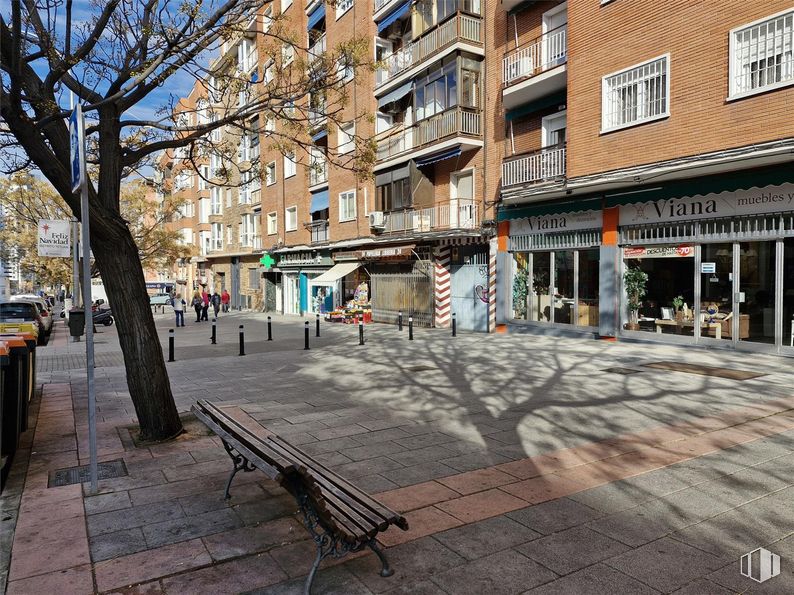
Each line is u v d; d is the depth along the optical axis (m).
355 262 24.66
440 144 18.55
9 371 5.11
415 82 20.31
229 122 7.15
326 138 26.61
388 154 22.06
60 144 5.55
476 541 3.51
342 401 7.81
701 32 11.01
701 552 3.32
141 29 6.15
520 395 7.88
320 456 5.31
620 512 3.90
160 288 57.78
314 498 2.82
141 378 5.81
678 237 12.20
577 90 13.55
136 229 31.38
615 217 13.44
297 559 3.32
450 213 19.17
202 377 10.20
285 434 6.10
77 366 12.45
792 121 9.66
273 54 7.92
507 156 16.25
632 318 13.38
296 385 9.15
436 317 19.89
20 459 5.29
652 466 4.81
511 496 4.23
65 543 3.51
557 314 15.53
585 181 12.96
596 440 5.65
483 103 18.06
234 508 4.08
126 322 5.77
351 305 24.52
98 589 2.99
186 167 8.30
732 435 5.66
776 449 5.19
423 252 20.25
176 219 49.28
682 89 11.34
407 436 5.97
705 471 4.66
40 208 26.11
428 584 3.03
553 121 15.84
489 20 17.72
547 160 14.93
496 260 17.36
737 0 10.43
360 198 23.98
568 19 13.70
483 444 5.62
